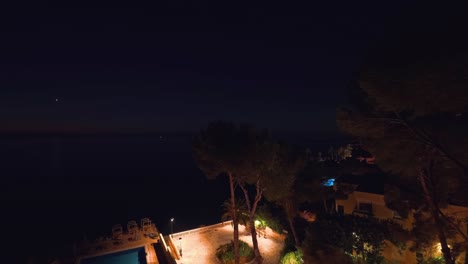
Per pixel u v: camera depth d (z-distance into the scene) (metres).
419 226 12.70
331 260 12.52
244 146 19.03
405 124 9.02
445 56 5.95
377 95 7.55
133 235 30.17
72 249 27.08
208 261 23.34
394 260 16.94
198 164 20.77
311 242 13.80
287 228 26.62
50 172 116.88
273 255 23.66
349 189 22.14
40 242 39.34
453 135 8.45
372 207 20.41
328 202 29.27
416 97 6.94
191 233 29.80
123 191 80.12
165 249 25.62
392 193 13.59
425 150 10.11
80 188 84.88
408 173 11.48
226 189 74.06
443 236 11.37
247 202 22.45
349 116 10.30
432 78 6.27
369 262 14.45
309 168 23.14
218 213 54.28
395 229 13.92
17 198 72.06
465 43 5.97
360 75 7.77
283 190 20.69
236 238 21.44
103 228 46.94
